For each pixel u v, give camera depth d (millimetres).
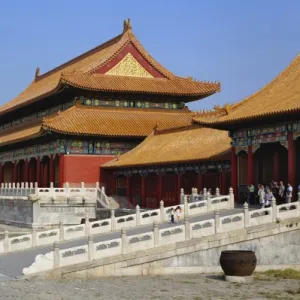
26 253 52500
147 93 99625
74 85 94562
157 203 80375
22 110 120188
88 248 43531
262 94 68000
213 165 71250
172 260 44812
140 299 36312
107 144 93875
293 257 47062
